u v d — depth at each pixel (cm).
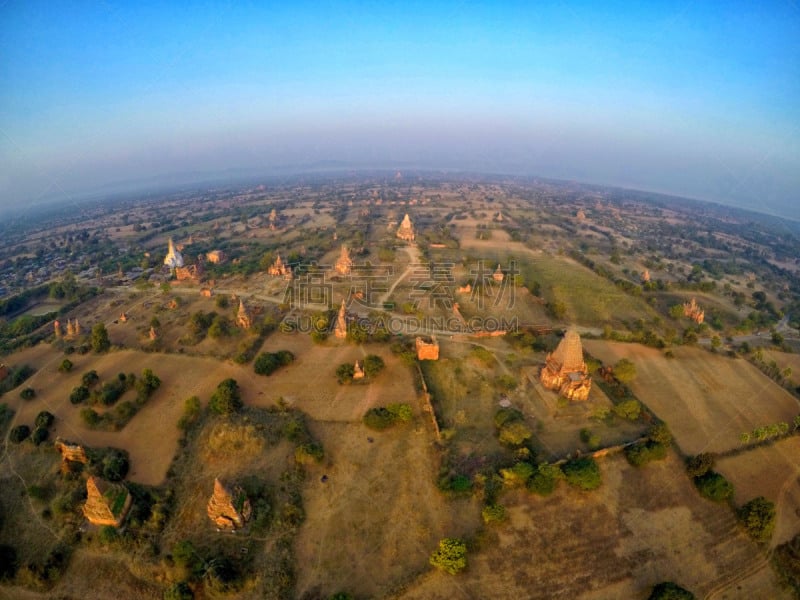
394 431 7975
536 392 9188
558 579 5634
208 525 6225
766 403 9194
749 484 7156
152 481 6838
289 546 5997
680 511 6612
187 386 9038
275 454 7306
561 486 6850
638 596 5509
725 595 5609
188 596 5369
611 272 18338
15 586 5741
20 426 7788
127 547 5994
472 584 5553
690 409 8844
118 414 8006
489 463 7256
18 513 6581
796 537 6266
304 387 9156
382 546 6003
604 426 8188
